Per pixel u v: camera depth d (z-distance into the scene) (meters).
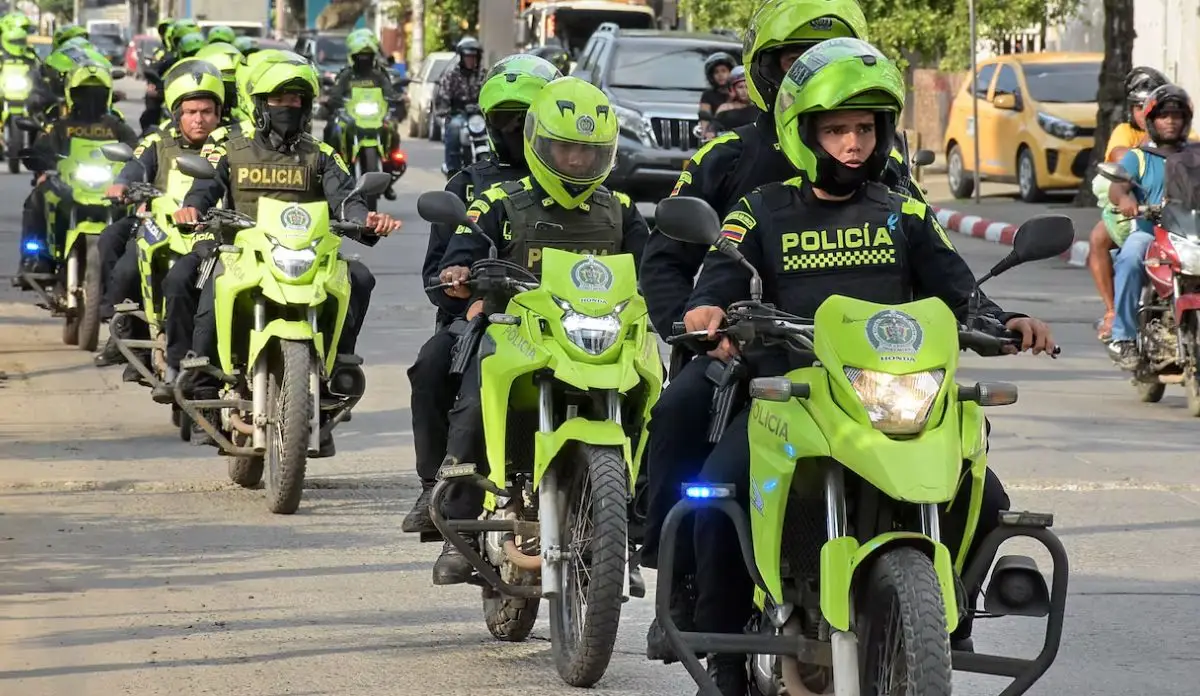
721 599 14.00
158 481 26.16
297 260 24.30
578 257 17.25
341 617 19.28
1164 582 21.14
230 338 24.72
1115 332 33.84
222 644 18.09
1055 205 70.38
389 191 69.06
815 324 13.27
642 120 60.78
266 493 24.62
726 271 14.33
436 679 17.11
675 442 14.75
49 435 29.50
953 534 13.34
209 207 25.70
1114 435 30.77
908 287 14.48
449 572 18.14
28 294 47.16
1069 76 73.19
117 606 19.45
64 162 38.00
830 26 16.41
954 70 80.31
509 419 17.53
